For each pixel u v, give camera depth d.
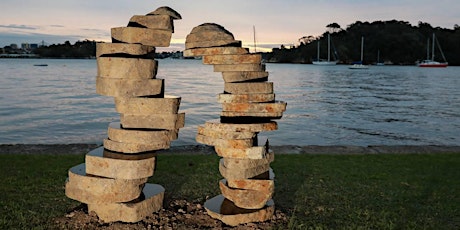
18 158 9.44
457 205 6.57
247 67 5.84
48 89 38.25
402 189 7.41
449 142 16.97
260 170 5.82
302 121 22.00
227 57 5.79
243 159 5.64
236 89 5.78
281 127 19.89
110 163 5.36
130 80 5.39
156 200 5.85
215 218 5.73
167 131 5.55
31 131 18.11
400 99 35.75
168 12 5.54
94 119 21.44
